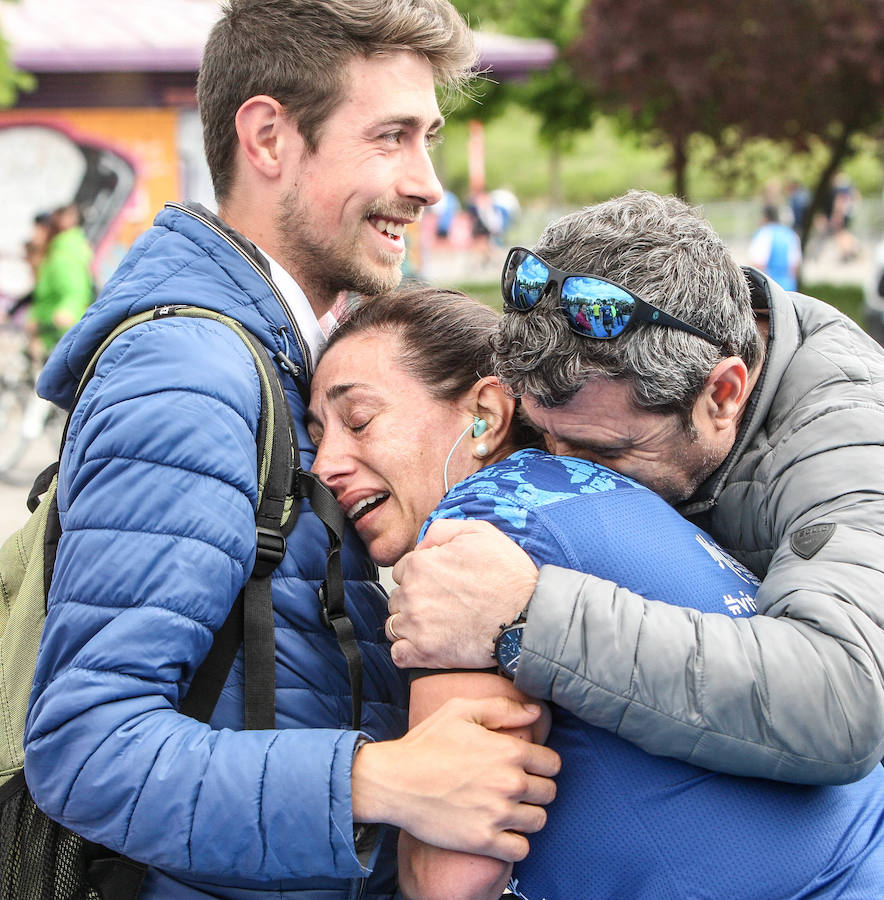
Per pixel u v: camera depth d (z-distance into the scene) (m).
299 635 2.26
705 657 1.90
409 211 2.62
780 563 2.09
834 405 2.23
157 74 15.95
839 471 2.14
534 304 2.09
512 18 35.47
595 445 2.17
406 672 2.45
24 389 11.62
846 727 1.90
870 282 14.48
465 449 2.41
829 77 23.12
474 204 35.44
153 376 2.12
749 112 24.12
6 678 2.25
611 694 1.91
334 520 2.27
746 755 1.91
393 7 2.45
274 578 2.23
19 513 9.91
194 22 17.39
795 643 1.92
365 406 2.40
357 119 2.50
